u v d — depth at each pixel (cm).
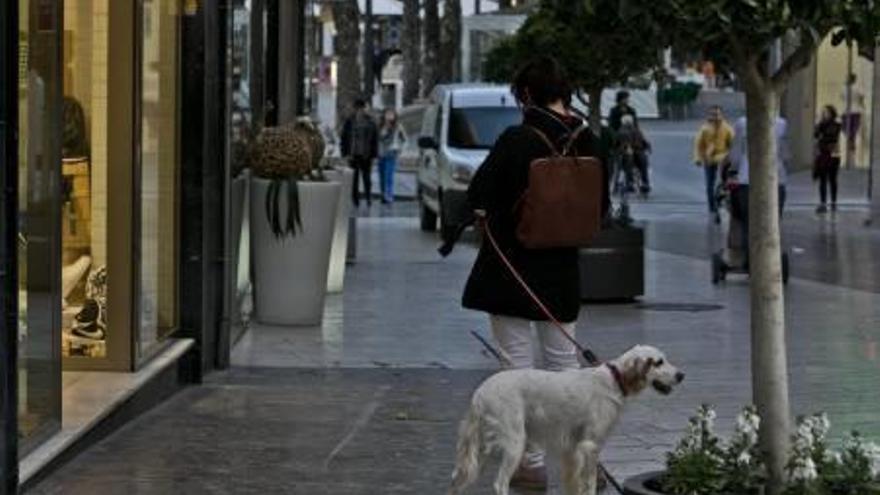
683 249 2881
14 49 830
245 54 1633
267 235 1673
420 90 6712
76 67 1170
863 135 5769
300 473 988
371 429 1135
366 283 2188
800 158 5609
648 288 2153
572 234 955
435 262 2541
